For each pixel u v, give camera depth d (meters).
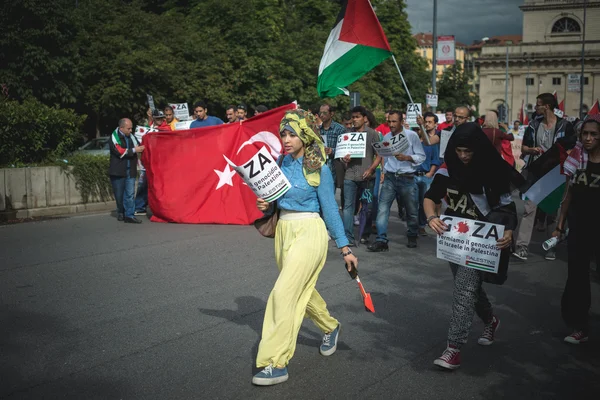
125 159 10.45
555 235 4.88
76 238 8.96
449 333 4.12
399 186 8.23
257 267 7.11
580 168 4.68
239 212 10.27
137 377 4.00
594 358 4.39
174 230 9.71
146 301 5.73
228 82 26.05
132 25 23.14
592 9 75.94
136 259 7.53
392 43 40.53
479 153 4.04
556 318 5.34
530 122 7.99
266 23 28.66
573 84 32.72
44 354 4.40
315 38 32.03
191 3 30.28
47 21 19.91
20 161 11.69
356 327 5.03
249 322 5.13
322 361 4.28
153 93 23.11
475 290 4.13
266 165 3.88
